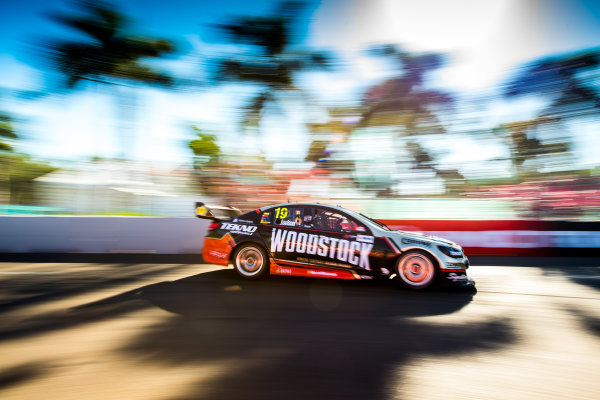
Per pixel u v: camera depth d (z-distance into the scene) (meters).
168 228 7.27
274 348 2.34
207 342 2.43
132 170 10.16
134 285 4.15
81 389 1.81
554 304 3.43
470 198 8.48
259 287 4.04
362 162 9.82
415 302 3.47
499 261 6.20
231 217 5.08
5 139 9.81
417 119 9.94
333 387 1.85
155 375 1.96
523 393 1.82
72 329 2.67
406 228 7.30
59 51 11.11
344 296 3.67
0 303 3.39
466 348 2.37
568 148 8.87
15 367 2.06
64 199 9.41
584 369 2.09
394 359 2.19
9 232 7.28
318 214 4.33
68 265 5.69
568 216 8.05
